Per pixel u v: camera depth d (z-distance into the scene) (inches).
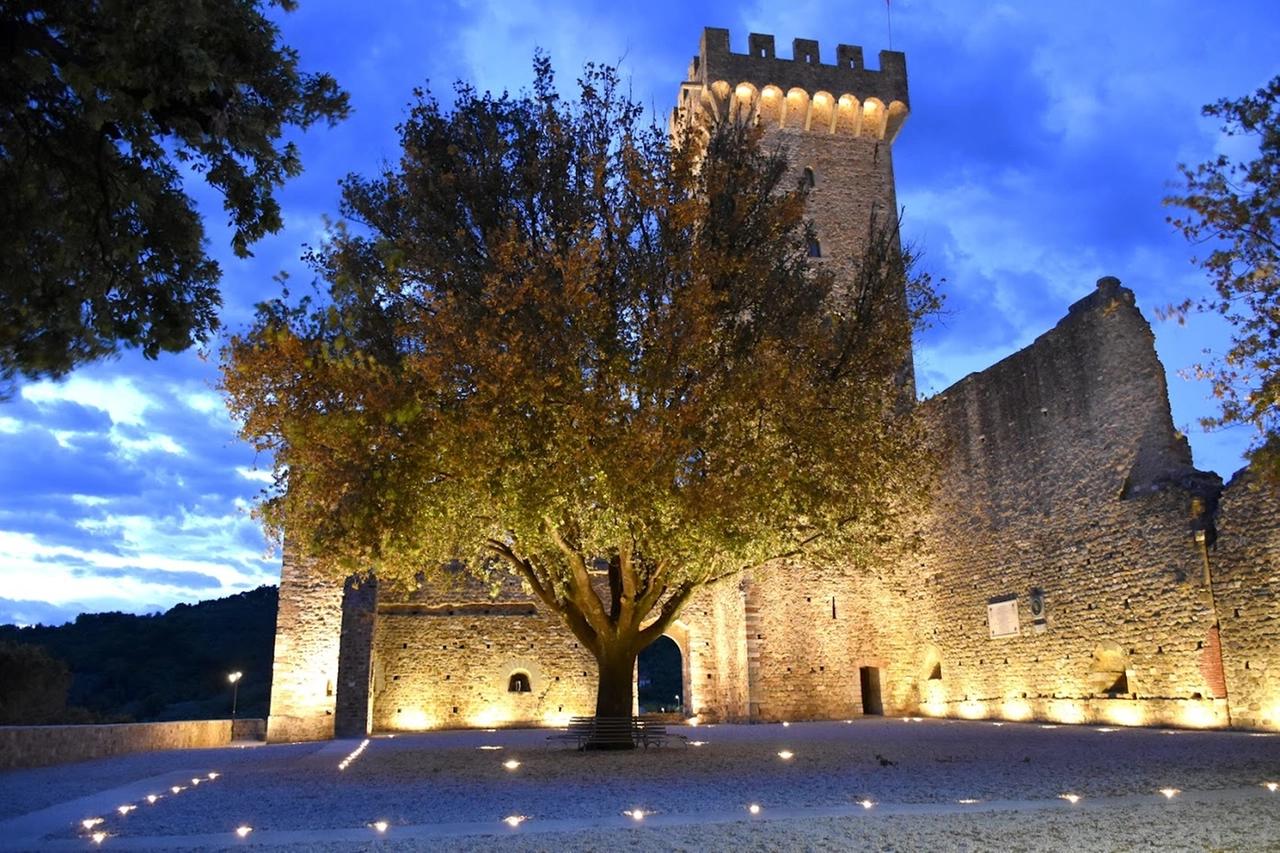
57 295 315.3
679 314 582.6
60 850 310.8
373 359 492.1
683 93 1504.7
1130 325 891.4
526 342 561.9
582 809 383.6
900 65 1501.0
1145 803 363.9
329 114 334.3
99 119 275.3
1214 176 510.6
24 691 1299.2
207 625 2731.3
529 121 666.8
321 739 959.6
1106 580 890.7
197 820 374.0
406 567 652.1
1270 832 299.6
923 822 333.1
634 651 692.7
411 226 638.5
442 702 1140.5
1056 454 968.9
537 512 556.4
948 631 1127.0
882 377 691.4
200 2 278.2
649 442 551.2
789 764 557.3
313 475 558.3
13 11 269.0
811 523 633.6
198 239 335.9
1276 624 725.9
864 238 1423.5
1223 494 781.9
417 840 317.4
